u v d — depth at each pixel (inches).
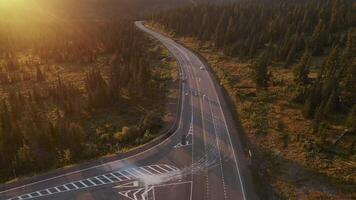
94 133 3201.3
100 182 2342.5
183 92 4037.9
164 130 3093.0
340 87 3516.2
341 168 2422.5
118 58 5561.0
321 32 5142.7
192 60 5506.9
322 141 2728.8
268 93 3777.1
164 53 5994.1
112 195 2208.4
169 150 2768.2
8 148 2815.0
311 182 2309.3
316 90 3253.0
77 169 2488.9
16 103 3718.0
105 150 2824.8
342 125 2957.7
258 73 3937.0
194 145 2844.5
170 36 7529.5
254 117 3253.0
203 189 2279.8
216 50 6048.2
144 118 3361.2
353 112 2947.8
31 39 7175.2
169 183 2340.1
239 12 7406.5
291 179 2345.0
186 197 2194.9
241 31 6304.1
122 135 2979.8
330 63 3880.4
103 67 5492.1
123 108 3747.5
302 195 2187.5
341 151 2618.1
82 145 2886.3
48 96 4222.4
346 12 6190.9
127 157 2657.5
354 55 4097.0
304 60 3924.7
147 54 5994.1
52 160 2706.7
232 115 3395.7
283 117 3213.6
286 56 4977.9
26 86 4763.8
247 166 2549.2
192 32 7199.8
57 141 2957.7
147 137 2955.2
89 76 4439.0
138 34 7362.2
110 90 3828.7
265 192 2244.1
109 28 7460.6
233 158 2655.0
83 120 3501.5
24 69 5575.8
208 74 4758.9
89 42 6737.2
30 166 2613.2
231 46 5772.6
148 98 3949.3
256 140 2866.6
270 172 2434.8
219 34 6274.6
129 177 2401.6
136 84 4212.6
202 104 3681.1
